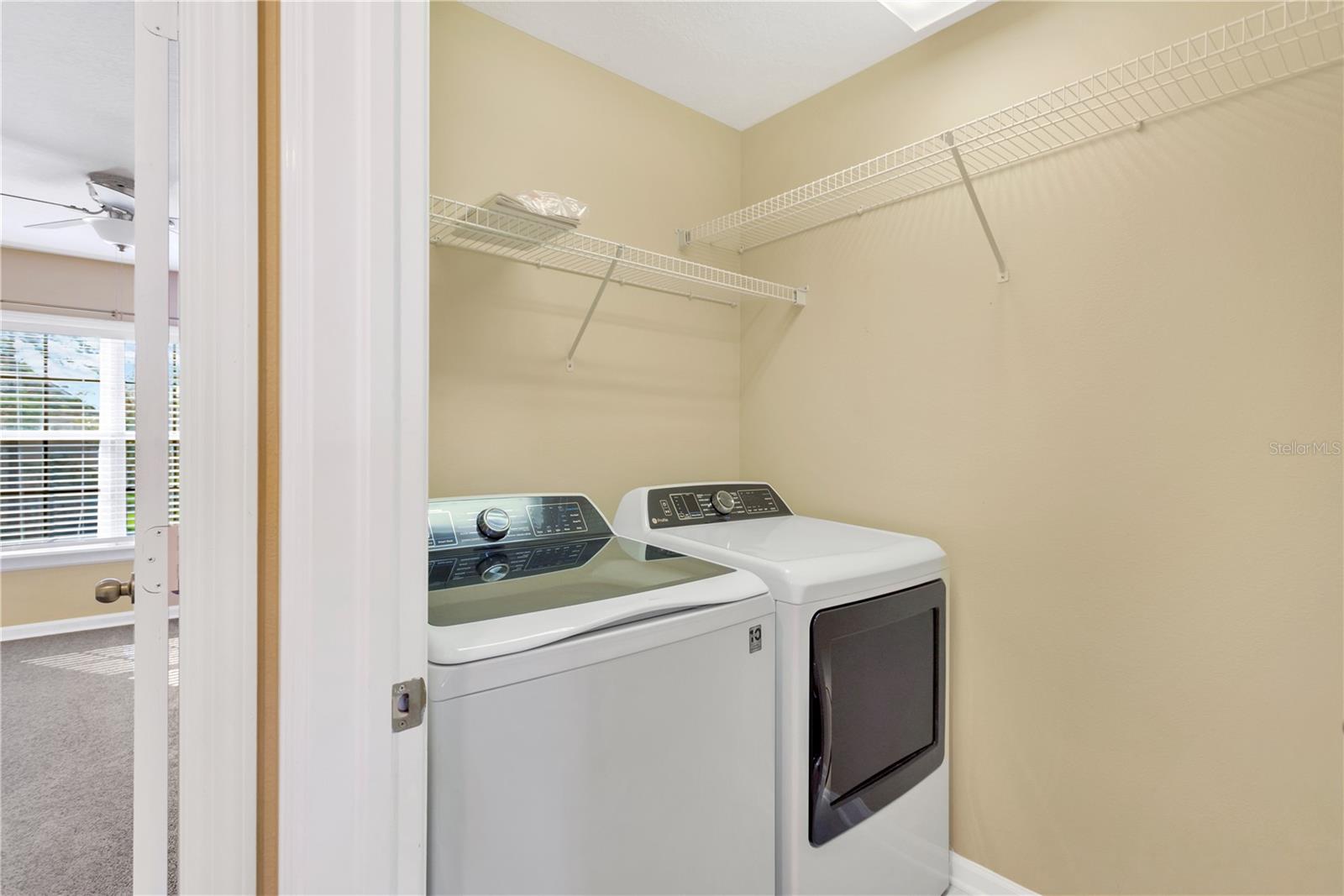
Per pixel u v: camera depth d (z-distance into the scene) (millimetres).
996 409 1543
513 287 1708
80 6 1546
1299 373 1122
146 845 724
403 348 671
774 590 1202
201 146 657
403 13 675
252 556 646
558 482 1793
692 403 2119
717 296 2191
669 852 969
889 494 1779
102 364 3811
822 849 1197
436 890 727
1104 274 1360
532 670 813
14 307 3537
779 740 1179
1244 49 1155
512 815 792
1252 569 1176
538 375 1758
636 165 1957
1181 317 1256
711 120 2174
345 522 633
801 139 2047
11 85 1864
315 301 614
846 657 1250
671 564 1271
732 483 1907
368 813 647
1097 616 1377
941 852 1540
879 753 1346
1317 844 1112
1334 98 1083
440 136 1563
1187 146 1245
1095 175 1373
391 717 665
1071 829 1415
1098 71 1354
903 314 1745
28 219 3064
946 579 1554
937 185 1664
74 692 2842
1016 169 1510
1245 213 1177
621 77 1921
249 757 647
